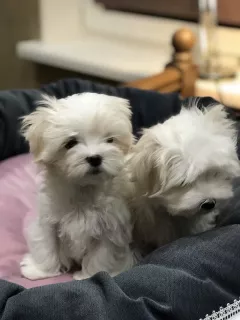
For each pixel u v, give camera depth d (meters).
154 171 1.06
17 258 1.23
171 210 1.03
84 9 2.52
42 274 1.16
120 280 0.87
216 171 1.03
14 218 1.32
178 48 1.81
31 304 0.81
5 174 1.44
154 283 0.86
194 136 1.02
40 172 1.18
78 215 1.10
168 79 1.73
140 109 1.53
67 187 1.08
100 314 0.81
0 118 1.49
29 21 2.41
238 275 0.94
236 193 1.18
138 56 2.26
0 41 2.39
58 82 1.62
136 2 2.35
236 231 0.98
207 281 0.90
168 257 0.94
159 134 1.05
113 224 1.11
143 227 1.17
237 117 1.46
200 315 0.88
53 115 1.04
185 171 0.99
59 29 2.46
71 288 0.83
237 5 2.04
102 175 1.02
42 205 1.13
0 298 0.83
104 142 1.06
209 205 1.00
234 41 2.10
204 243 0.96
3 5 2.34
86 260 1.15
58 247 1.17
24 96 1.56
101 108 1.04
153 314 0.83
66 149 1.04
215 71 1.94
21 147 1.56
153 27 2.31
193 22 2.19
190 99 1.48
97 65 2.15
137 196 1.14
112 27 2.46
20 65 2.47
